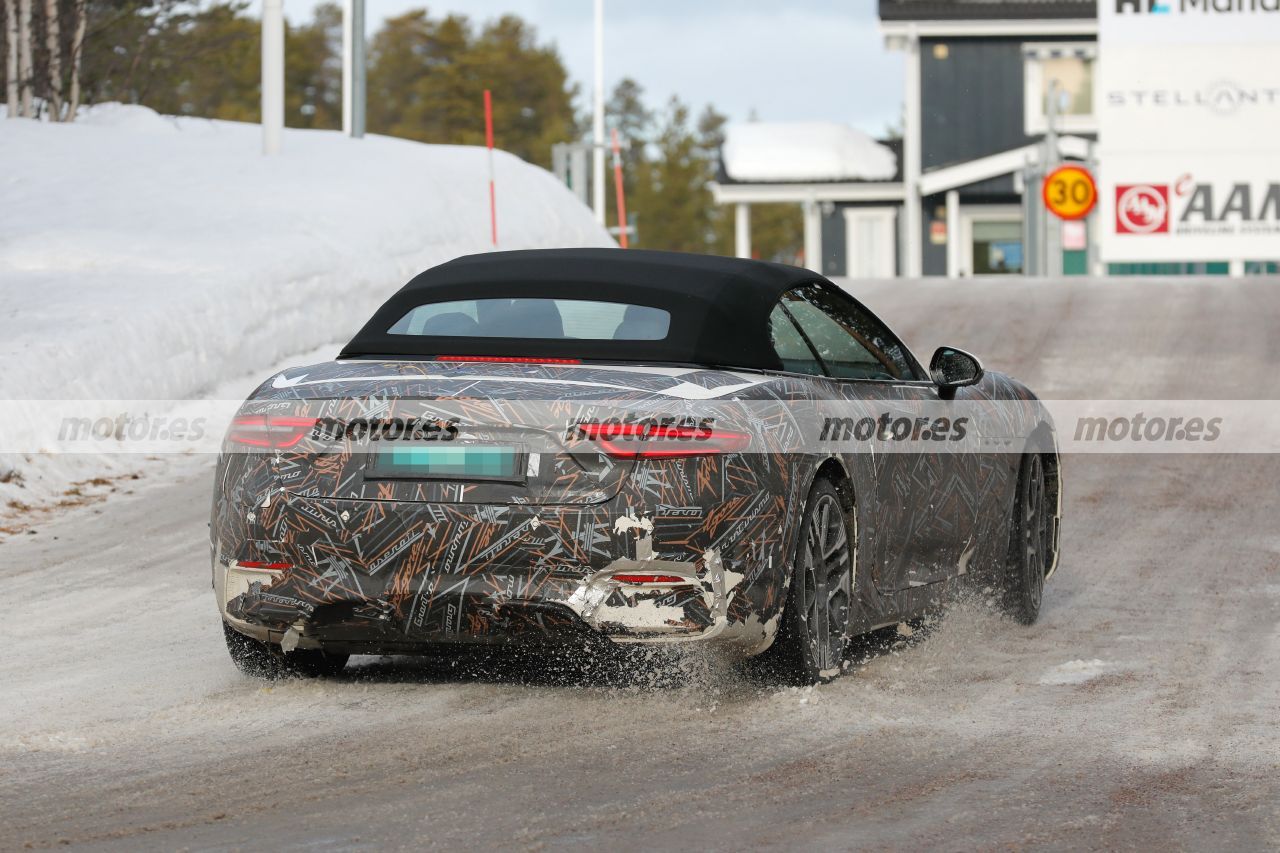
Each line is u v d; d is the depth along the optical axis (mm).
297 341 38125
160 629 15812
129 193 45594
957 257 105562
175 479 26828
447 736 11227
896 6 104125
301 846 8727
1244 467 27922
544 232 57781
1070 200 100500
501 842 8820
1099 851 8812
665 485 11312
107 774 10234
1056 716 12125
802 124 115688
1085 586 18500
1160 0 96250
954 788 10062
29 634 15641
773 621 11914
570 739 11156
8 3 54625
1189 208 96625
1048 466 17453
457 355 12562
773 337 12984
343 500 11617
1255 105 95875
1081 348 43594
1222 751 11086
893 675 13562
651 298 12805
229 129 61594
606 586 11367
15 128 51594
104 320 31453
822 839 8961
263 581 11859
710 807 9570
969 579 15469
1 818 9258
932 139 106250
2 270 37188
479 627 11531
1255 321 48188
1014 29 103625
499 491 11398
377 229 46125
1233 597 17703
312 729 11445
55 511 24141
